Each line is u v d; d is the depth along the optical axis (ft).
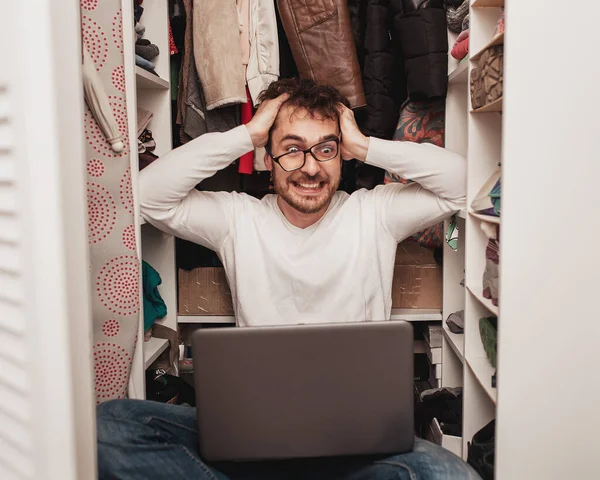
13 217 2.28
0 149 2.28
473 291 4.92
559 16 3.63
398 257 6.56
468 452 4.66
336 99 5.19
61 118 2.27
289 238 5.33
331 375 3.14
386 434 3.20
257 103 5.78
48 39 2.11
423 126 6.14
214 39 5.53
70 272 2.43
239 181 7.27
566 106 3.67
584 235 3.74
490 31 4.81
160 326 6.29
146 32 6.05
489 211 4.55
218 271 6.62
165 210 5.06
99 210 4.29
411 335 3.14
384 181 6.38
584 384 3.81
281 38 6.40
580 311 3.78
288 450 3.18
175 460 3.61
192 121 5.91
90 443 2.53
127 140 4.45
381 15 5.89
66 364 2.22
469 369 5.06
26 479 2.40
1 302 2.44
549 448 3.85
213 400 3.13
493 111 4.84
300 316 5.27
